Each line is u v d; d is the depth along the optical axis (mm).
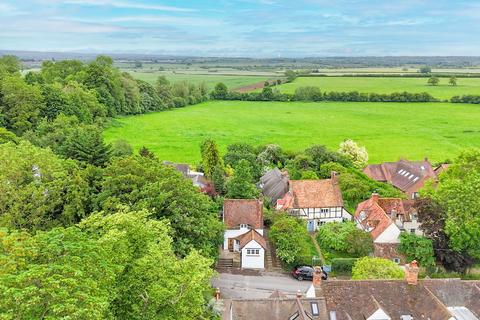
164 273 34438
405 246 67688
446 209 68688
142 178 57281
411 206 77562
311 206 81750
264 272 66188
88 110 139875
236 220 72750
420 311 45969
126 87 186625
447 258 66250
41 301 25750
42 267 26594
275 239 68688
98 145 76875
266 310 44594
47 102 124188
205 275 36156
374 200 79500
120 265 32312
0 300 24703
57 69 183250
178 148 136500
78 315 24672
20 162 54781
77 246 29328
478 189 66562
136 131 157750
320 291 46906
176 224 54000
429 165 108000
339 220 83375
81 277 27656
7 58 183125
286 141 151750
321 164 111312
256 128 173250
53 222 53875
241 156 110125
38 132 100375
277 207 84625
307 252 68188
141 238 38094
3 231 30469
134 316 33062
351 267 65875
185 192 56938
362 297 46562
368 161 130750
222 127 173000
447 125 181125
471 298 48406
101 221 37594
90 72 170375
